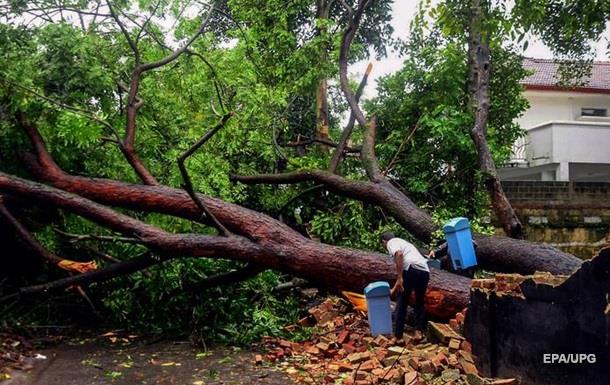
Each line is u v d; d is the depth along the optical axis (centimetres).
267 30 1116
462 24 761
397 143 1031
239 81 852
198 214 675
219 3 982
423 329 593
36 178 698
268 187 947
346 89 931
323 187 865
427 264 614
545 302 385
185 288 675
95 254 735
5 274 725
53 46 682
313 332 659
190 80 804
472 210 1021
